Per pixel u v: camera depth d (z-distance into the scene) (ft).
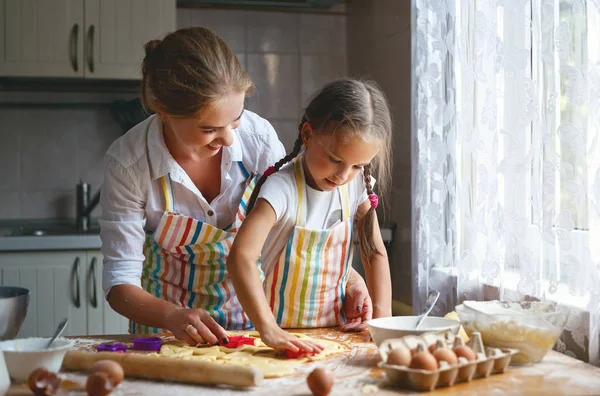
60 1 9.37
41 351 3.64
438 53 6.63
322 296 4.92
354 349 4.29
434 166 6.61
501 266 5.55
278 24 10.56
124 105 10.21
